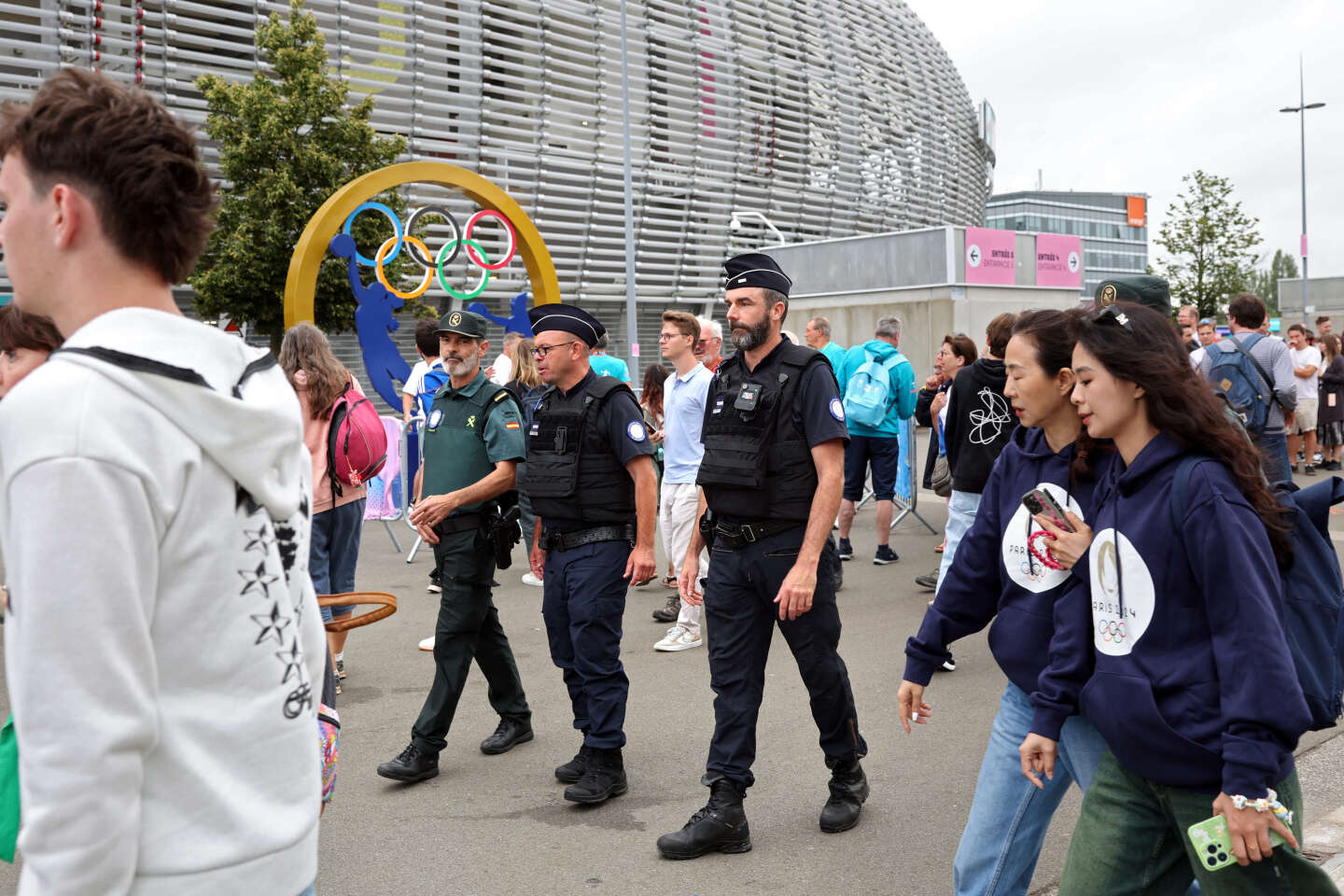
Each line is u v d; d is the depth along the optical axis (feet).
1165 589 6.21
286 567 4.34
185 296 58.85
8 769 4.39
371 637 21.09
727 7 92.02
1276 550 6.17
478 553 13.56
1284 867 5.88
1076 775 7.20
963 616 8.21
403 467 31.35
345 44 66.54
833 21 105.40
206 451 3.81
